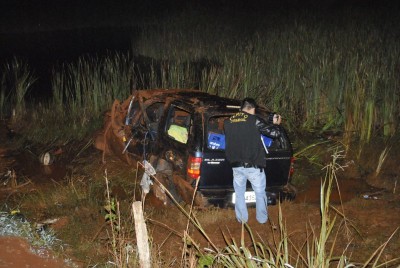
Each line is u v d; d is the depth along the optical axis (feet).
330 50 48.88
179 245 22.95
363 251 22.77
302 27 64.64
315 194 29.86
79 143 36.88
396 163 32.32
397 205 27.94
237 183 24.06
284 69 45.50
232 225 24.98
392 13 81.97
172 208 27.12
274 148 26.40
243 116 23.48
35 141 37.47
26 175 31.78
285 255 17.39
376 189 30.42
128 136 31.07
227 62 45.44
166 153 27.40
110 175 31.22
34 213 26.08
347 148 33.65
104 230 24.11
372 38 57.82
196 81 45.96
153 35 78.13
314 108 39.99
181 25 84.89
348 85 37.17
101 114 40.78
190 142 25.58
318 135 37.55
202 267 17.79
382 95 37.70
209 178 25.27
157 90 31.50
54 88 44.29
